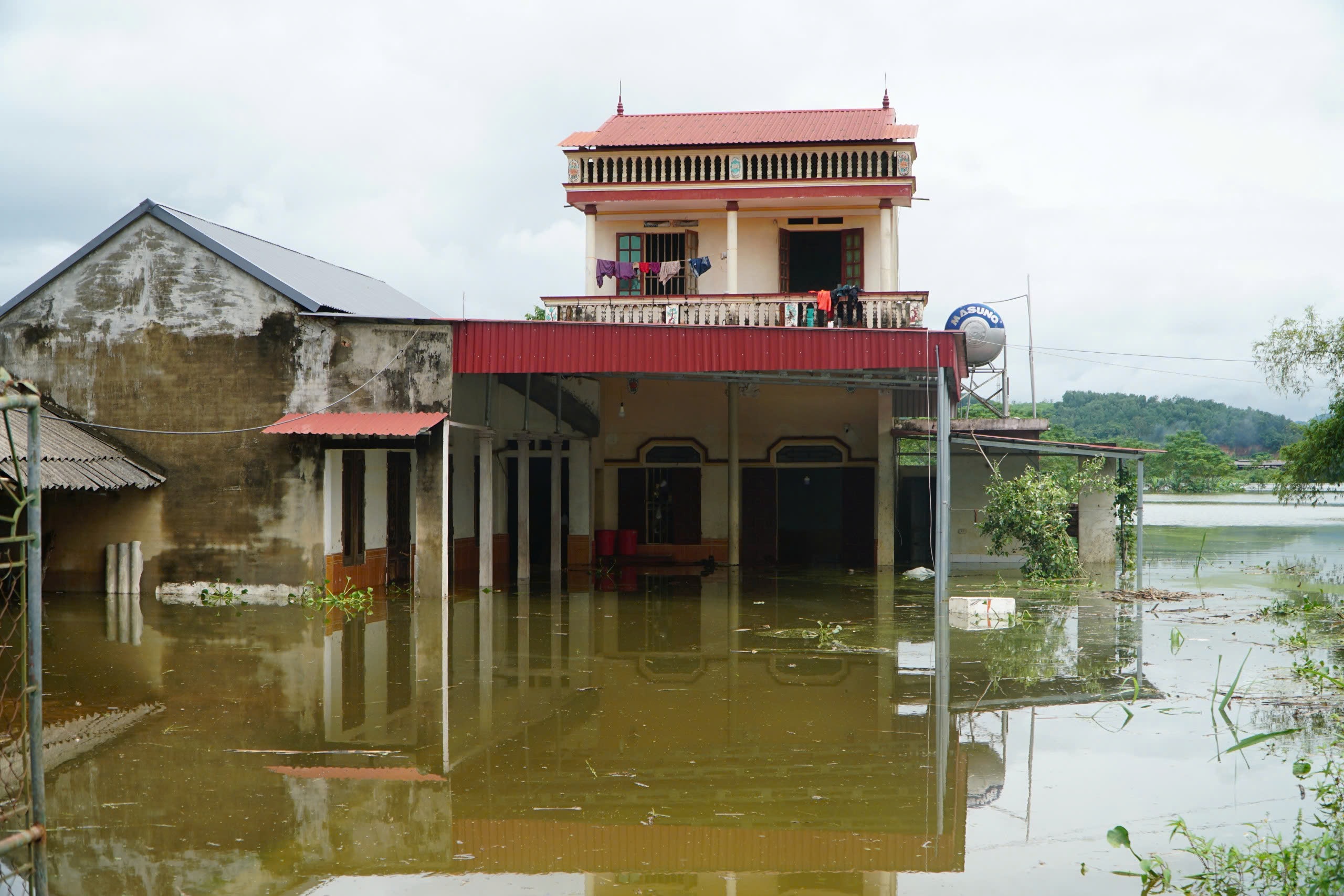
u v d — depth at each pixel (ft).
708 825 21.39
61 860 19.38
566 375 68.85
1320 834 20.43
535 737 27.30
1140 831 20.90
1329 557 74.59
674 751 26.18
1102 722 28.73
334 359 51.44
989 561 70.08
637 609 49.73
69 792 22.88
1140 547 58.39
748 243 70.44
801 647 39.73
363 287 66.95
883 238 67.36
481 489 55.72
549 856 19.94
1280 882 18.33
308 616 46.62
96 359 52.60
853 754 25.89
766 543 73.15
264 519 50.78
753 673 35.04
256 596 50.52
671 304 63.87
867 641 40.88
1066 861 19.57
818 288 70.95
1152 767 24.77
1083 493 67.21
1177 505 172.65
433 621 45.57
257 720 28.78
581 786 23.61
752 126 72.28
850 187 65.62
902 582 60.80
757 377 59.41
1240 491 213.05
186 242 52.06
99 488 45.85
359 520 54.54
